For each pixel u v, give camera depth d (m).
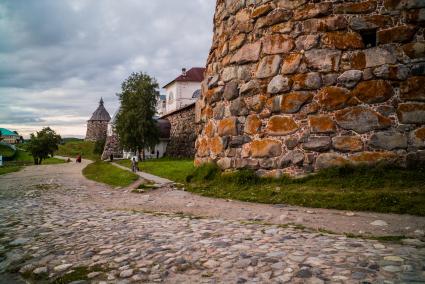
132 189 14.87
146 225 6.95
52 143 74.06
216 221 7.04
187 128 46.09
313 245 4.96
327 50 10.29
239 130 11.84
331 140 9.83
